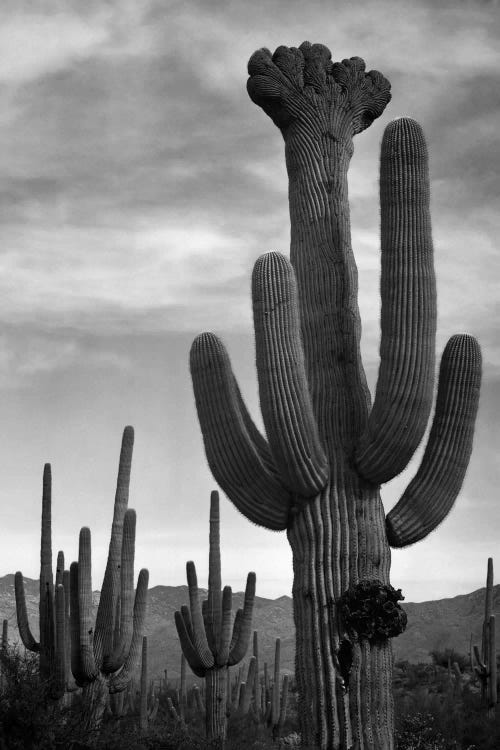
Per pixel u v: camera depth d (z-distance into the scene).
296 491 10.25
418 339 9.98
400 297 10.05
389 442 10.02
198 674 16.36
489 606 25.86
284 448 9.95
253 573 16.77
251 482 10.37
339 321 10.98
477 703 24.05
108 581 14.95
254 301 10.07
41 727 11.60
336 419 10.55
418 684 30.69
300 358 9.96
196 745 14.99
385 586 10.04
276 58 11.92
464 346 10.42
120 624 14.86
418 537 10.43
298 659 10.16
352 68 11.98
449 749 15.59
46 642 14.63
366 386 10.88
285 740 14.94
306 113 11.71
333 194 11.47
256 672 24.58
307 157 11.61
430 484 10.37
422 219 10.21
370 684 9.90
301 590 10.22
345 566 10.14
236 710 24.42
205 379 10.41
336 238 11.29
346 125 11.81
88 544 14.73
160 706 28.83
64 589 15.20
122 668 15.05
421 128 10.44
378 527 10.34
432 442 10.43
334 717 9.84
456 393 10.37
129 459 15.61
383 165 10.41
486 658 25.23
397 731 15.43
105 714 15.55
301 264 11.34
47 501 15.75
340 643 9.96
